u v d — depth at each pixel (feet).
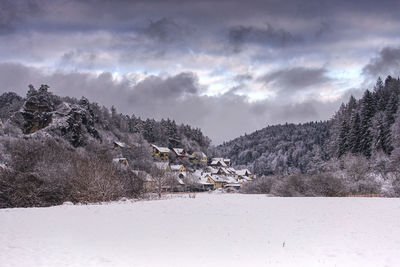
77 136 280.51
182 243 39.47
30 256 33.19
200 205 81.41
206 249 36.52
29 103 301.22
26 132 282.97
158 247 37.50
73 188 104.83
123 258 32.78
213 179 377.91
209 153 585.63
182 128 570.87
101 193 103.81
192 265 30.58
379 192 133.28
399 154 166.61
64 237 42.70
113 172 118.32
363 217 58.13
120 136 415.44
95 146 267.39
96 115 409.08
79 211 69.82
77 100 398.83
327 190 126.21
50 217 60.80
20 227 49.85
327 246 37.17
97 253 34.71
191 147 531.50
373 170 180.04
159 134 492.95
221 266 30.27
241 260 32.14
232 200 97.76
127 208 75.31
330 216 60.13
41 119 289.94
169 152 437.58
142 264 30.73
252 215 62.64
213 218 59.11
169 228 49.34
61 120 288.71
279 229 47.98
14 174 106.52
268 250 35.94
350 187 137.28
